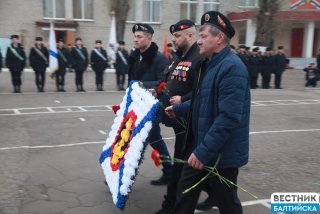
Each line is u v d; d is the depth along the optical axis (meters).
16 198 4.14
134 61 4.47
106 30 28.34
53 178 4.76
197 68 2.98
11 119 8.31
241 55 15.47
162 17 29.36
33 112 9.17
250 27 28.00
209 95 2.71
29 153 5.79
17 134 6.96
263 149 6.37
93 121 8.23
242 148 2.71
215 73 2.68
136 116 3.60
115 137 3.96
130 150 3.43
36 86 14.25
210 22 2.73
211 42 2.72
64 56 13.36
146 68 4.29
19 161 5.39
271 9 22.61
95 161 5.46
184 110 3.27
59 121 8.17
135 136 3.42
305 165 5.53
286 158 5.87
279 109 10.62
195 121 2.90
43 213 3.79
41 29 26.73
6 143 6.33
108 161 3.91
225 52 2.72
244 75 2.61
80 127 7.63
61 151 5.92
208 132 2.60
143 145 3.32
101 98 11.80
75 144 6.34
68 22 27.30
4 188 4.41
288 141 6.96
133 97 3.86
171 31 3.76
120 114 4.08
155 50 4.25
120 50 14.31
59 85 14.09
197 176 2.81
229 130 2.56
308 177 5.01
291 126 8.35
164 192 4.39
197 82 2.96
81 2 27.62
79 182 4.64
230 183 2.74
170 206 3.68
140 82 4.05
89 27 27.94
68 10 27.30
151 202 4.11
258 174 5.10
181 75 3.65
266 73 15.92
